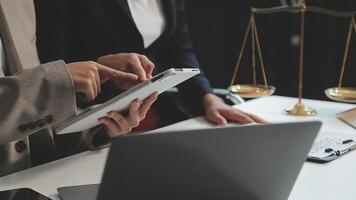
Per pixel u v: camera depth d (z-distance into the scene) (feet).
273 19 7.98
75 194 2.76
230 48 8.45
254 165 2.18
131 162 1.92
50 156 3.74
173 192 2.10
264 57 8.21
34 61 3.82
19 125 2.99
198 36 8.59
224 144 2.02
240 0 8.14
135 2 5.51
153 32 5.53
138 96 3.11
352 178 3.02
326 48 7.61
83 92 3.22
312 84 7.91
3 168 3.36
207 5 8.41
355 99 4.45
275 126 2.08
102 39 5.29
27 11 3.87
